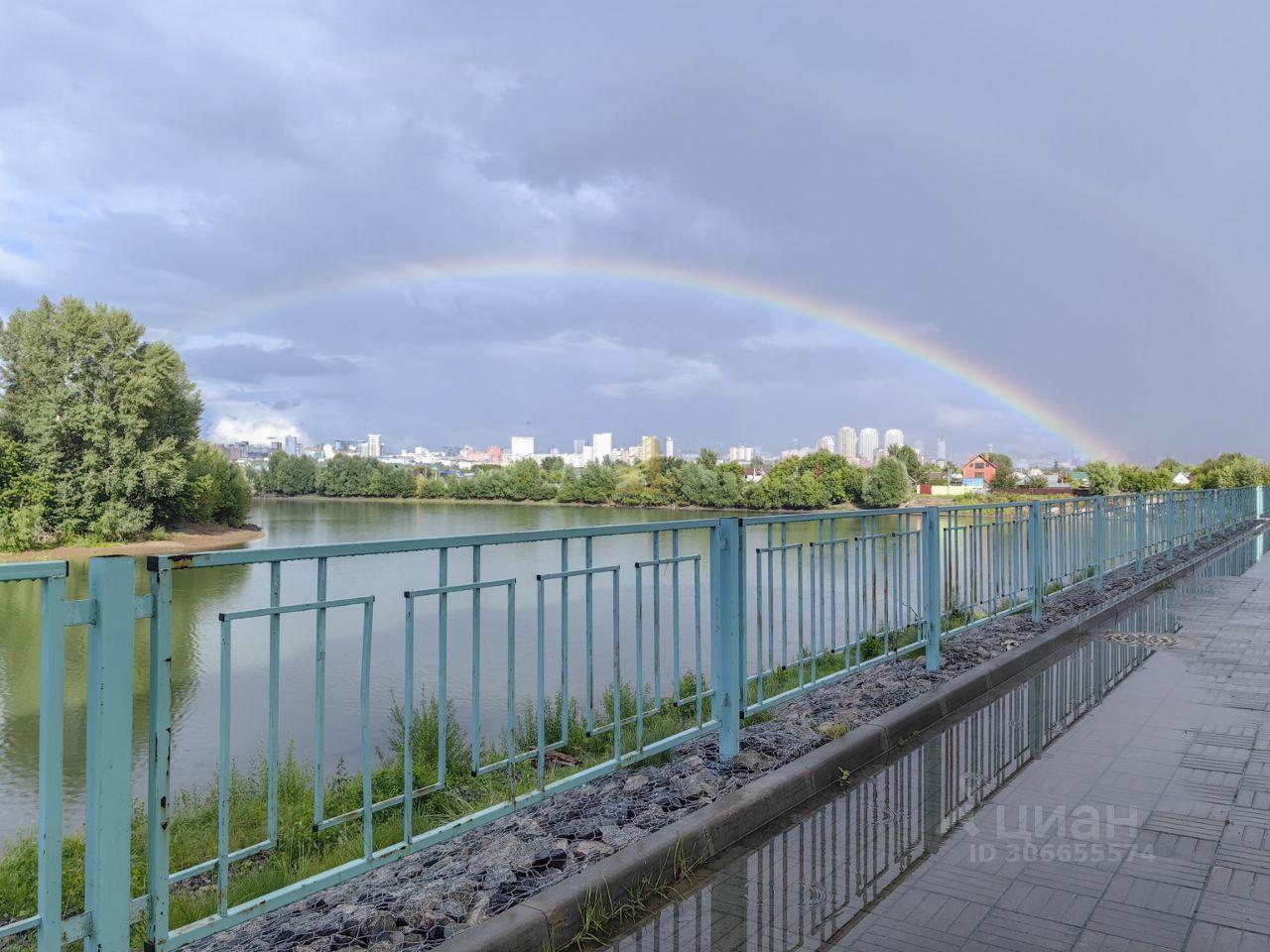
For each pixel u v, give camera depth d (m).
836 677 5.49
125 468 61.12
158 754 2.33
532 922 2.79
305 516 100.38
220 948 2.73
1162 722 5.48
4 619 25.50
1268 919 3.01
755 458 171.00
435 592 3.22
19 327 60.69
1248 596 11.00
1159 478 66.06
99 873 2.18
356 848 3.84
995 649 7.19
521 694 12.48
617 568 4.05
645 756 4.13
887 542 6.27
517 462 133.62
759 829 3.84
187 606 28.92
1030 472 113.50
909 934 2.91
